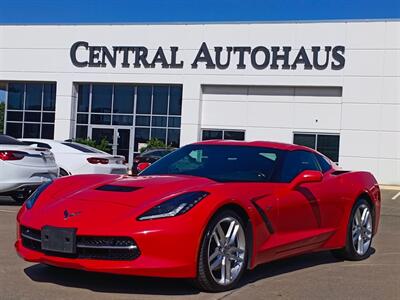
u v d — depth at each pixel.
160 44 25.92
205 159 6.19
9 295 4.91
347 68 24.09
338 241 6.64
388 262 6.84
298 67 24.59
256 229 5.39
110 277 5.55
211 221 4.97
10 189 10.55
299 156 6.45
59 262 4.91
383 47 23.73
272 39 24.84
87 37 26.69
